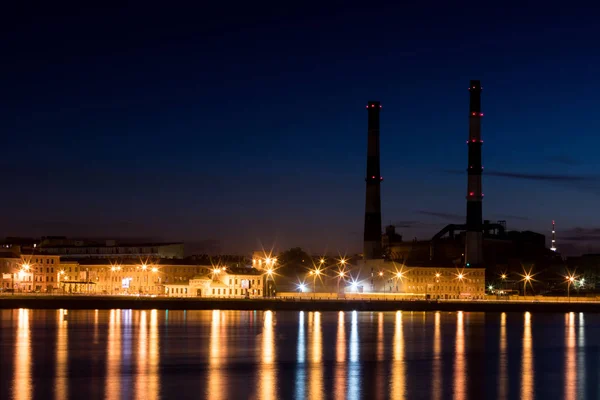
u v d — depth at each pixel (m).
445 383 151.50
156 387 143.62
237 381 150.12
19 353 181.88
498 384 151.50
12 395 136.38
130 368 163.00
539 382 154.00
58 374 155.25
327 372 161.25
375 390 144.00
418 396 139.88
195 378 152.62
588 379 157.75
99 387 143.00
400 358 182.12
